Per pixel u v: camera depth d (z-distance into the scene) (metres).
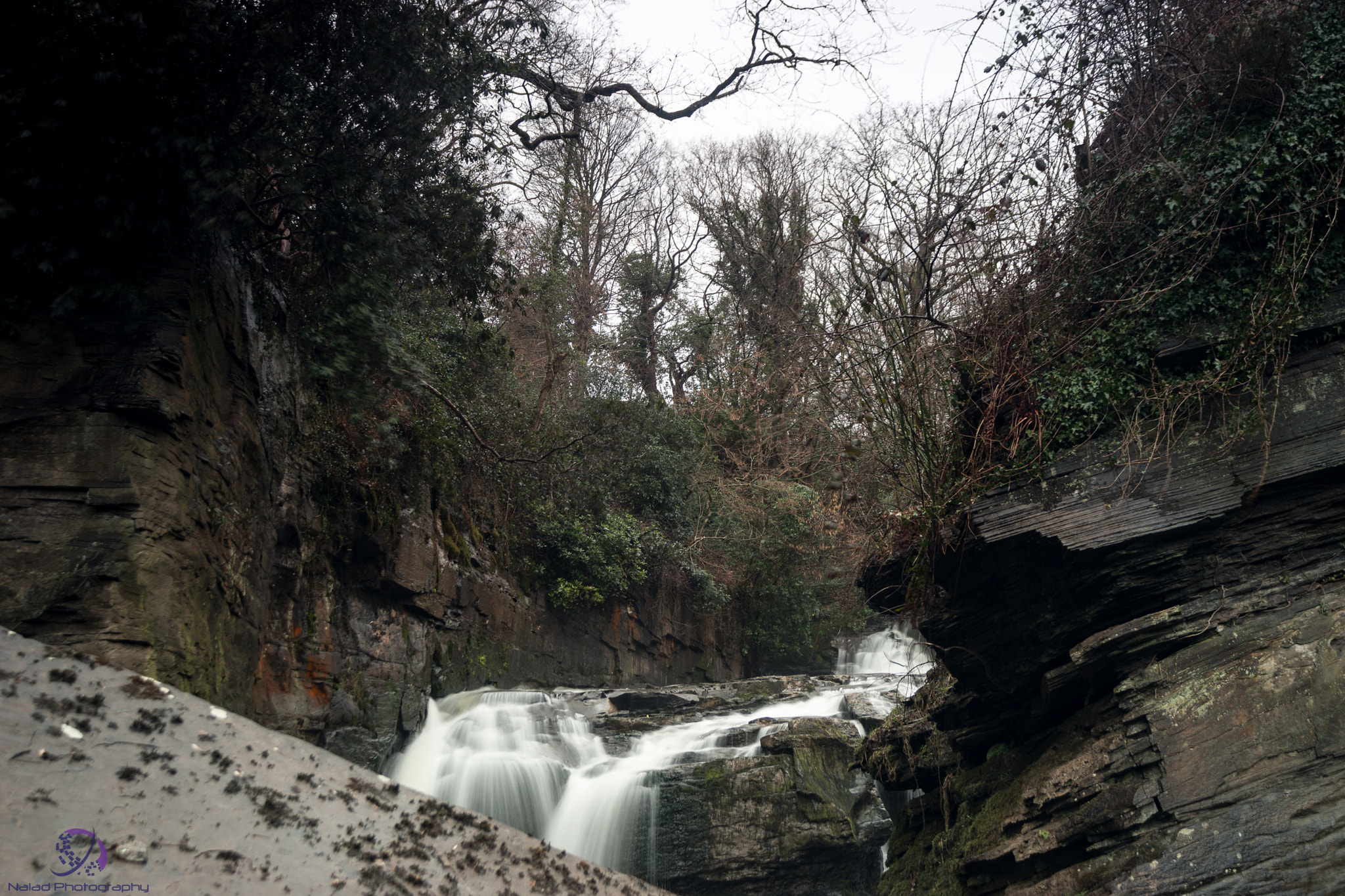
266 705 8.91
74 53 5.54
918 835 8.96
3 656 3.12
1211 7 6.89
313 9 6.56
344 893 2.60
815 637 25.56
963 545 7.24
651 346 32.03
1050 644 7.05
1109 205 7.00
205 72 6.14
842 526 9.60
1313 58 6.34
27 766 2.53
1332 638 5.53
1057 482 6.77
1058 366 7.00
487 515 15.86
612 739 13.47
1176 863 5.24
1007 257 7.39
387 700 11.22
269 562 8.88
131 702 3.19
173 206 6.31
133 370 6.01
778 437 21.36
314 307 9.74
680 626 21.83
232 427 7.70
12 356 5.87
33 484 5.66
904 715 9.73
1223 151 6.54
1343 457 5.94
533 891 3.17
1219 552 6.23
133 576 5.69
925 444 7.56
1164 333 6.63
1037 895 5.95
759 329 22.81
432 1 7.71
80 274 6.12
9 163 5.80
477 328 14.11
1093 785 5.97
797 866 11.84
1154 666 6.05
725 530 22.59
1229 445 6.27
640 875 11.33
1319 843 4.91
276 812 2.92
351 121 7.17
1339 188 6.11
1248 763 5.38
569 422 19.31
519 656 15.95
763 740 12.79
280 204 7.87
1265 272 6.38
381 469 11.78
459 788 11.38
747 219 26.53
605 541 18.39
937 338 7.86
